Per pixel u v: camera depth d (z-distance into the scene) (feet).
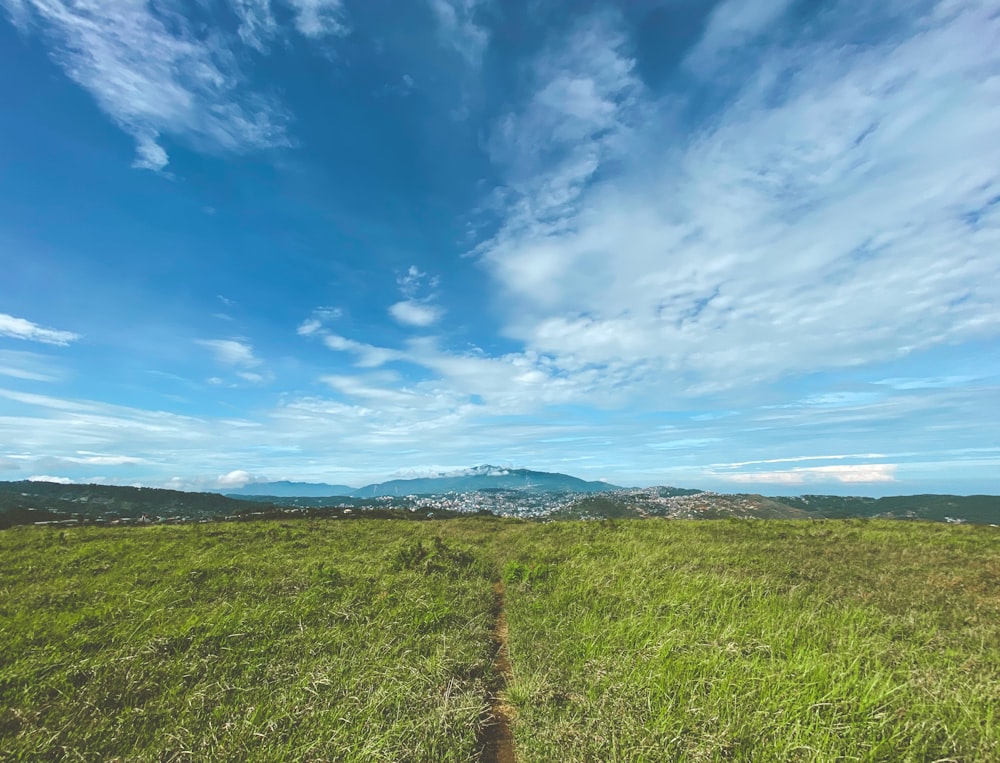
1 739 17.66
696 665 22.98
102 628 29.22
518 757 18.10
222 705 20.27
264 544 65.67
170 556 54.70
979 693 19.89
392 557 53.36
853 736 16.99
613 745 17.21
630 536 68.80
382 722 18.84
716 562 47.55
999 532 65.62
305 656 25.66
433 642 28.14
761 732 17.66
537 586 42.11
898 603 34.04
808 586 37.83
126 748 17.48
